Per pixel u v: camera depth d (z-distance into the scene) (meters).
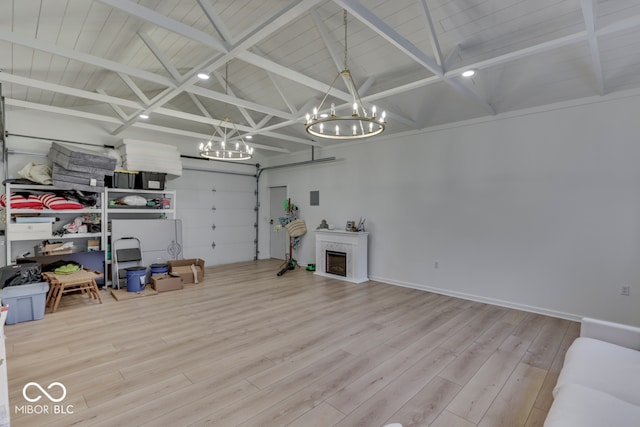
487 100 4.46
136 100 5.91
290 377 2.63
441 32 3.53
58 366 2.79
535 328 3.73
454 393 2.43
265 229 8.80
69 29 2.99
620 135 3.72
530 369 2.79
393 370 2.76
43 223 4.85
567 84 3.87
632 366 1.90
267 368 2.78
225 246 8.02
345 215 6.75
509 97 4.32
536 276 4.30
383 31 2.63
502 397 2.38
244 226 8.41
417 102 4.96
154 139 6.75
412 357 2.99
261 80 5.44
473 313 4.25
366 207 6.35
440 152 5.26
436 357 3.00
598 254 3.86
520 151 4.44
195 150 7.41
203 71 3.31
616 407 1.51
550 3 2.94
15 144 5.23
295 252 7.92
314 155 7.42
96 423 2.06
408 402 2.31
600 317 3.85
